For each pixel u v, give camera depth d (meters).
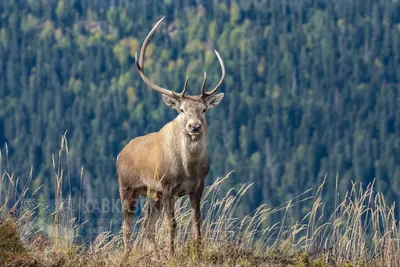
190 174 33.91
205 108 34.44
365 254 32.75
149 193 35.09
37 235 30.83
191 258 31.48
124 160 36.34
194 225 33.50
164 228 34.62
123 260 29.55
